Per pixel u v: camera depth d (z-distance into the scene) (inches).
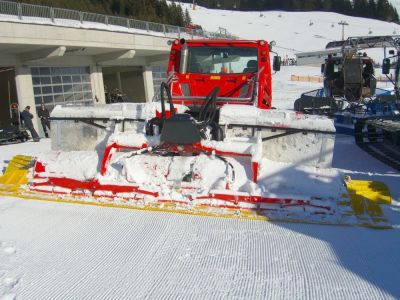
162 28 1019.9
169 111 234.8
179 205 197.3
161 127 224.1
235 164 204.4
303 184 196.9
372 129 413.7
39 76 746.8
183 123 201.6
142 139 214.7
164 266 148.0
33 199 211.0
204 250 160.7
